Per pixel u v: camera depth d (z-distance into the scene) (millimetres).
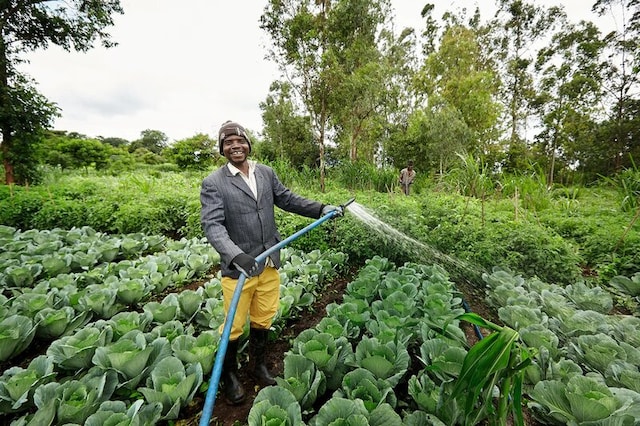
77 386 1669
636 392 1535
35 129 9859
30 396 1739
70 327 2457
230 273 1772
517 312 2348
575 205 5883
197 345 2068
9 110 9109
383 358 1735
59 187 7820
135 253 4527
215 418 1843
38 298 2639
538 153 18016
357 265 4266
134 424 1454
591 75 16047
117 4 11445
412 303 2523
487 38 21875
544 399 1606
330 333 2188
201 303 2809
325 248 4348
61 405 1533
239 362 2281
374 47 10117
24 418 1521
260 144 17906
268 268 1938
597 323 2217
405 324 2312
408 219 4016
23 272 3322
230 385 1947
